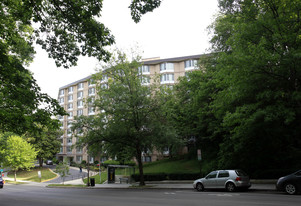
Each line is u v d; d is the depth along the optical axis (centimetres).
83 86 6912
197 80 2631
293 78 1378
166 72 5034
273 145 1872
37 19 1155
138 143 2266
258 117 1487
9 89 1216
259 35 1463
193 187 1786
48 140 5972
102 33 1214
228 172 1543
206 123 2534
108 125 2225
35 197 1778
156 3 1042
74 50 1291
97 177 3500
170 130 2194
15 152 4297
